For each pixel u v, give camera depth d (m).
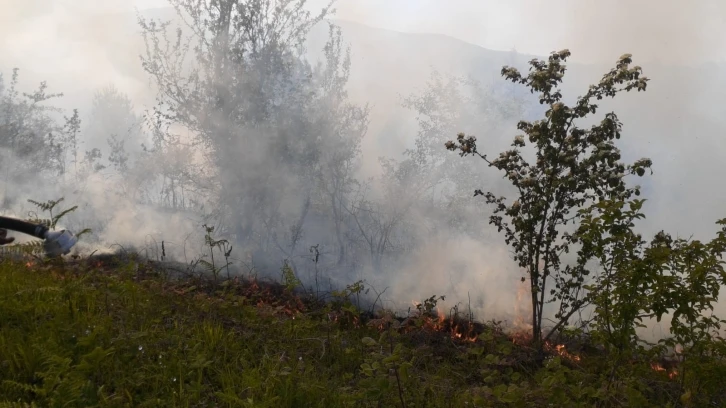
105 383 3.30
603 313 3.87
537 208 5.60
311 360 4.31
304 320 5.25
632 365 4.38
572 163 5.51
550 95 5.73
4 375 3.22
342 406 3.46
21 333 3.72
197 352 3.83
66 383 2.92
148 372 3.50
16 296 4.25
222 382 3.52
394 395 3.70
